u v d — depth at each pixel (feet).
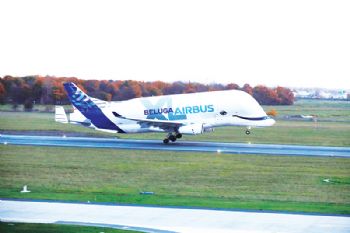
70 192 514.68
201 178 590.55
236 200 486.38
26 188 524.11
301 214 434.30
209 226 394.93
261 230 385.91
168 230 384.06
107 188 537.24
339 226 398.42
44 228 382.63
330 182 572.92
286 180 581.53
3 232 369.09
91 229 382.01
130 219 412.77
